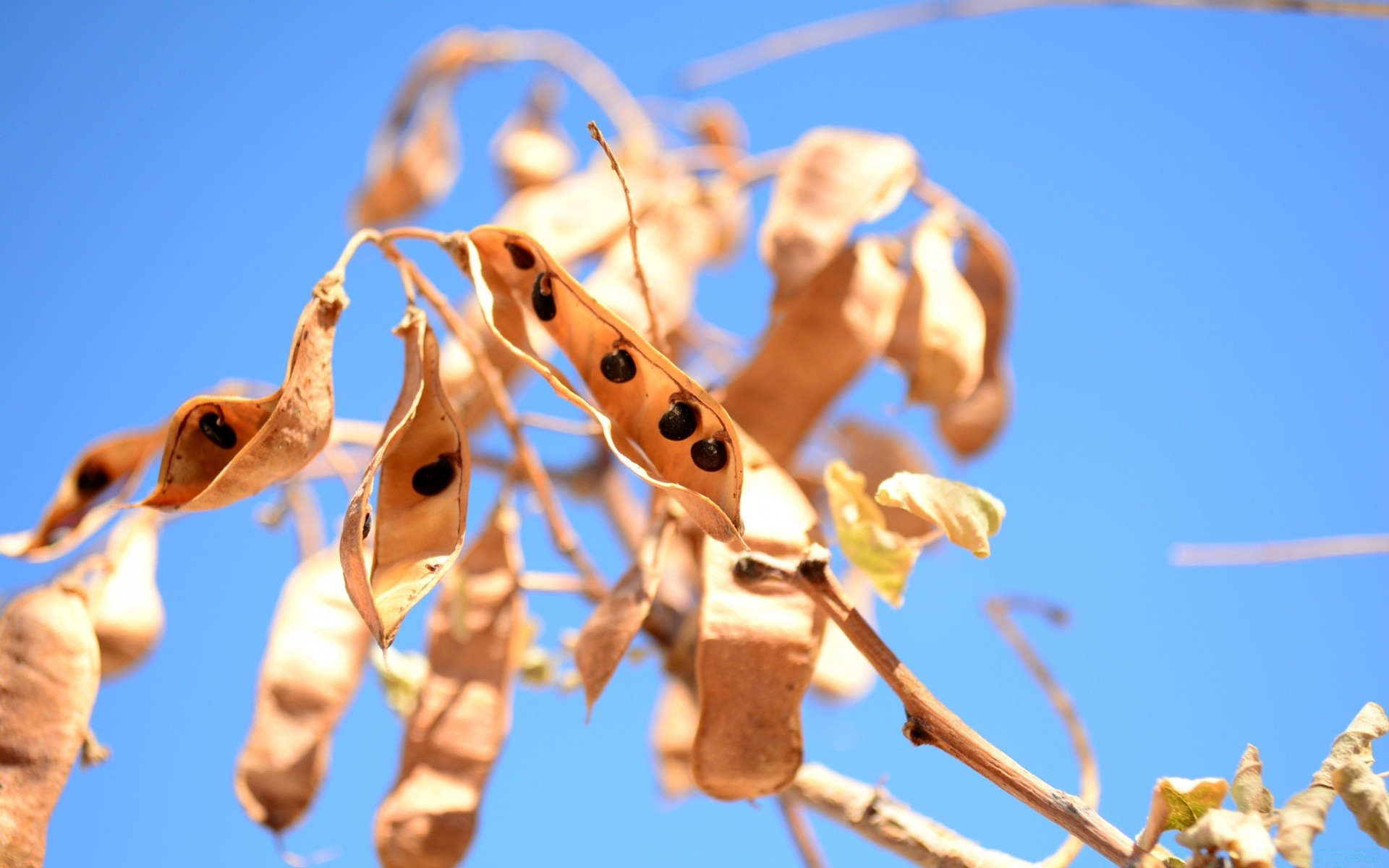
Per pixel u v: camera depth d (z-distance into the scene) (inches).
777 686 19.9
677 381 18.8
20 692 20.3
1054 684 22.1
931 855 21.4
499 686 22.6
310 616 23.1
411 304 19.4
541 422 22.5
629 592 20.6
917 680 18.5
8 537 23.2
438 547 18.7
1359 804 18.4
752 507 20.4
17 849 19.9
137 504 19.3
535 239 19.4
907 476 19.4
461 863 22.0
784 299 23.0
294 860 22.4
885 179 23.5
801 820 23.6
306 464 19.2
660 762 26.2
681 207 25.9
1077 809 18.3
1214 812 18.2
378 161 29.3
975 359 23.2
